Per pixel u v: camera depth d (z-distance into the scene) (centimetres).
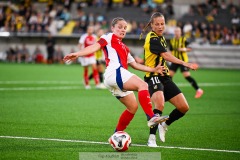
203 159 1708
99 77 4694
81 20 8706
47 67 7450
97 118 2664
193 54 7831
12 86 4538
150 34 2003
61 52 8681
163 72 1984
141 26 8038
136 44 8300
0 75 5809
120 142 1784
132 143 1995
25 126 2367
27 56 8850
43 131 2234
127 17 8594
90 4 9081
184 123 2552
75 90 4275
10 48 8944
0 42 9275
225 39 7731
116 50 1827
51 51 8400
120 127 1884
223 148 1909
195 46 7806
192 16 8262
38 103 3309
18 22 9075
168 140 2072
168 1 8550
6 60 8981
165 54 1961
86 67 4466
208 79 5588
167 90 2011
